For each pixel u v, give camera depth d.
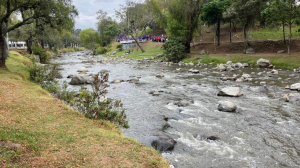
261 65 29.98
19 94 12.03
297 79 21.16
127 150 6.57
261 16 35.12
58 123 8.26
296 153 8.00
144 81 23.33
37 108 9.85
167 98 16.00
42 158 5.47
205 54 41.75
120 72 30.84
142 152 6.59
